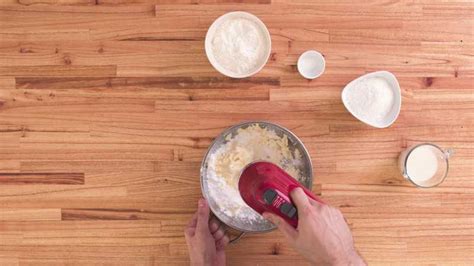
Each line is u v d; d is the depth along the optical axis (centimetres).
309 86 122
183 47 120
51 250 121
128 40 120
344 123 122
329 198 123
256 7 121
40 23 119
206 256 117
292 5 121
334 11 122
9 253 121
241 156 118
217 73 121
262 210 103
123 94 120
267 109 121
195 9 120
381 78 120
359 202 123
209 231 120
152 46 120
